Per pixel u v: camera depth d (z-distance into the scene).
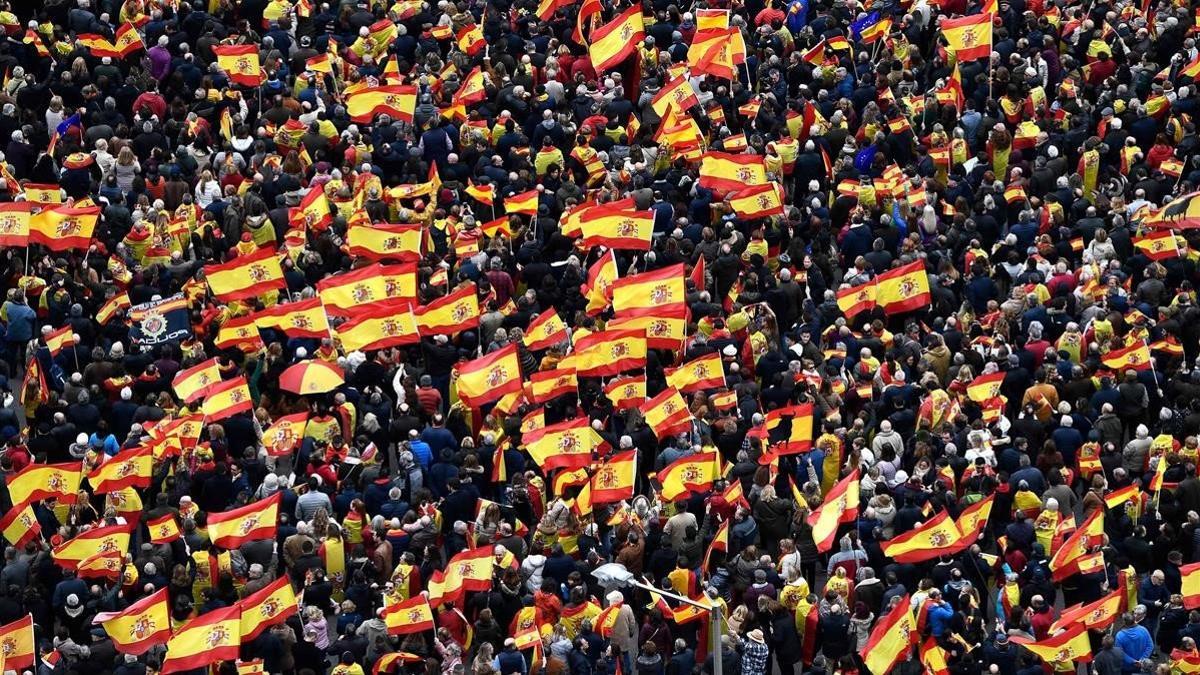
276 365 63.84
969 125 76.25
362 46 80.06
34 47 78.56
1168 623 56.25
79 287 67.19
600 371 62.72
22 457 60.81
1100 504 57.69
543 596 56.03
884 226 70.12
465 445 60.41
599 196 70.62
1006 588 56.38
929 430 61.22
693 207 71.31
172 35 79.25
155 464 60.81
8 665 54.06
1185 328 66.44
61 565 56.44
